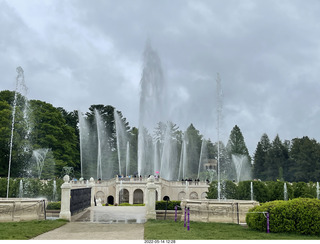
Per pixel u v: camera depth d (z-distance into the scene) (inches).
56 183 1368.1
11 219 711.1
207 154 4175.7
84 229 649.6
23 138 2196.1
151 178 839.1
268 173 3686.0
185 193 2246.6
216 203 751.7
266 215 613.0
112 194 2226.9
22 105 2313.0
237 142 3801.7
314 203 603.8
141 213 960.9
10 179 1326.3
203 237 542.6
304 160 3390.7
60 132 2620.6
